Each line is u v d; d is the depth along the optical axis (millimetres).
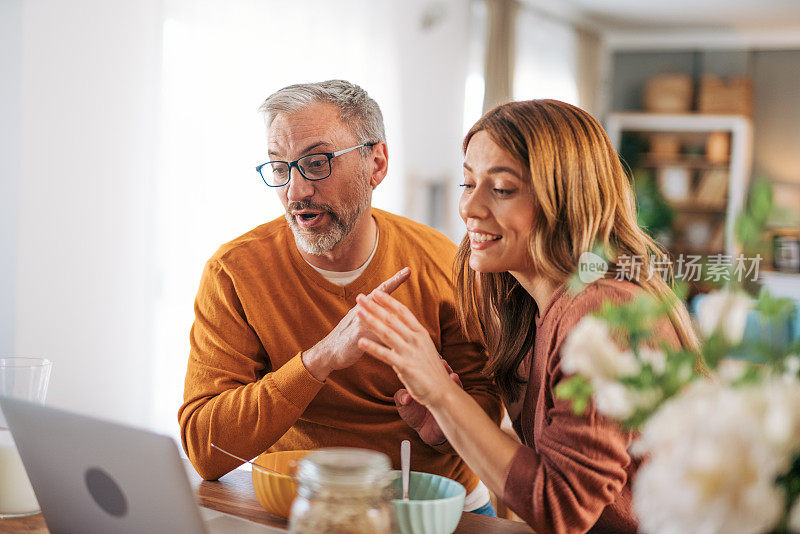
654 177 6949
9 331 2789
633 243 1098
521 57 5703
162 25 3168
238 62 3461
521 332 1240
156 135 3195
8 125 2779
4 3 2762
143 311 3260
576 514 931
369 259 1476
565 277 1069
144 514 853
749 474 588
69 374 2982
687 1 6078
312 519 746
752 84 6996
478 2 5312
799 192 6902
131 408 3238
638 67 7270
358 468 738
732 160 6820
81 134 2969
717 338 697
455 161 5184
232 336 1409
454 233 5207
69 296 2969
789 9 6176
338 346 1203
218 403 1292
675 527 615
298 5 3766
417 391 994
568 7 6320
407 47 4625
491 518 1102
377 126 1438
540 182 1043
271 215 3654
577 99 6590
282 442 1476
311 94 1358
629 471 1021
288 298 1441
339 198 1370
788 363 686
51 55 2836
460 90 5195
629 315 721
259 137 3570
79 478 891
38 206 2836
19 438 931
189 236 3330
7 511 1061
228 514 1081
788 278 5574
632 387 682
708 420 608
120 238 3152
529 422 1204
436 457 1426
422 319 1480
